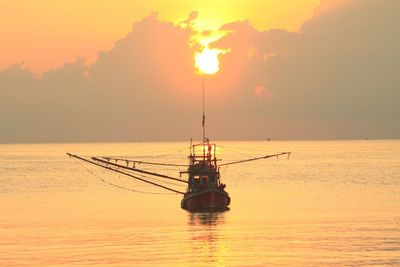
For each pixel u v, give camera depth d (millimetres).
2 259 197375
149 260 196000
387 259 195125
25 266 188625
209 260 195750
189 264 191125
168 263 192625
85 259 197375
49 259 197125
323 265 188625
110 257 199750
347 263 190625
